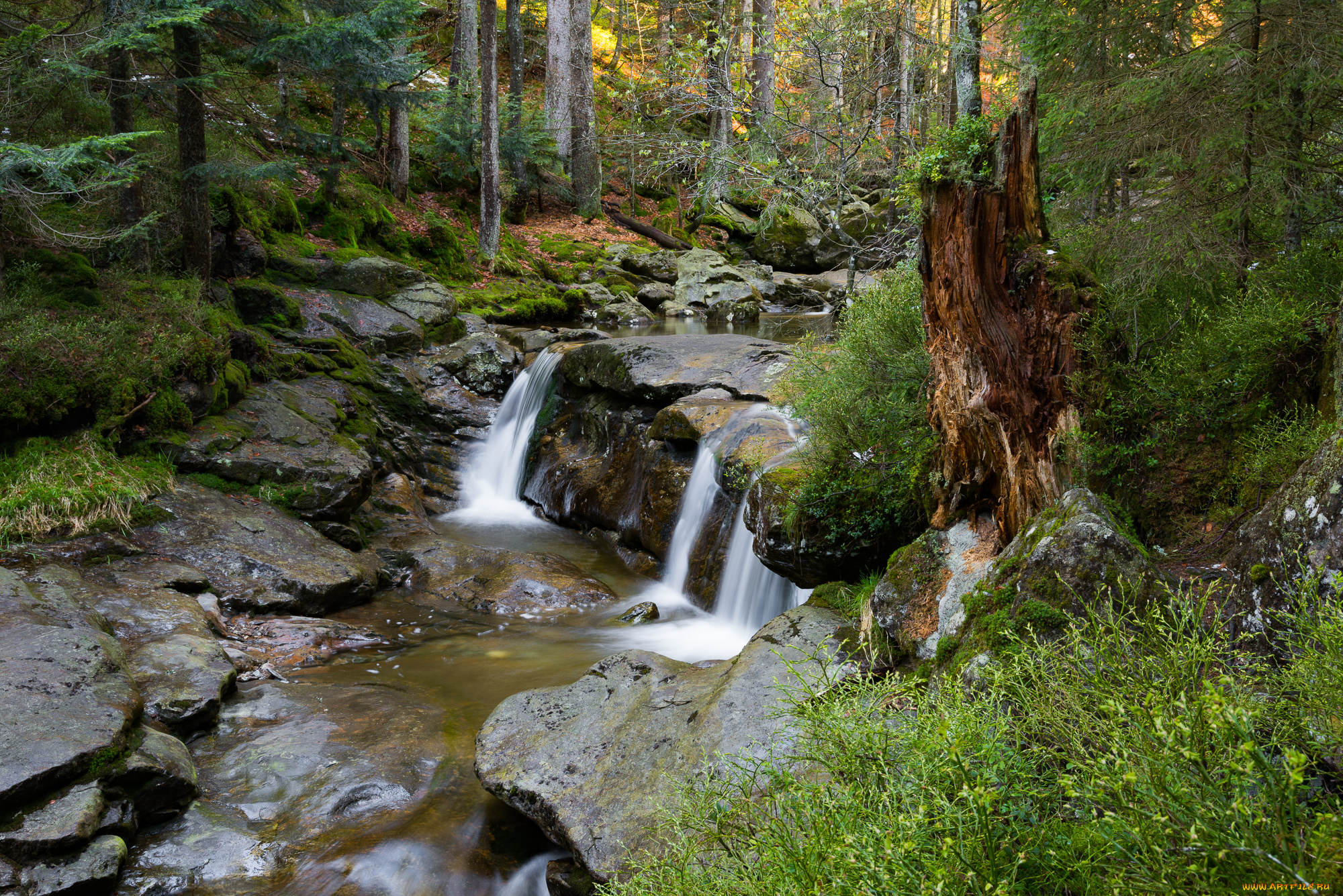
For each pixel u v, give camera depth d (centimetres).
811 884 227
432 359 1445
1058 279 461
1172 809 182
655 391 1084
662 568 960
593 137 2497
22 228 1005
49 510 778
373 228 1770
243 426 1037
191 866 460
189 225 1160
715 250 2564
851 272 1157
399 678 705
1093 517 368
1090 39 718
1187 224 611
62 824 435
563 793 456
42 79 933
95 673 546
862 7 1080
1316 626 241
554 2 2541
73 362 885
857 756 261
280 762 557
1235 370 464
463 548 1009
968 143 481
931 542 495
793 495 659
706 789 305
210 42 1216
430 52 2800
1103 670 251
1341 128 649
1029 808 228
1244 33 626
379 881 459
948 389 496
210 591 775
